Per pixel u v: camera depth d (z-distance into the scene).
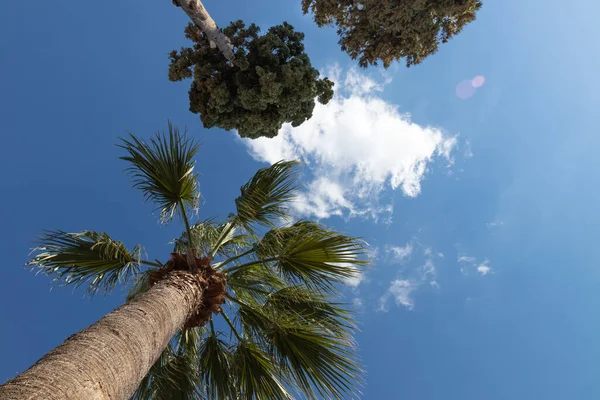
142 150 5.35
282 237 5.97
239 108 9.41
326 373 5.07
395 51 9.98
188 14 7.59
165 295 4.23
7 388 2.25
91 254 5.50
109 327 3.23
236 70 9.28
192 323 5.04
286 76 8.67
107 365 2.84
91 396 2.56
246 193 6.14
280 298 5.87
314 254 5.41
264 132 9.66
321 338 5.14
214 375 5.62
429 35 9.59
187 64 9.41
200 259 5.34
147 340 3.46
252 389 5.39
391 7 9.21
